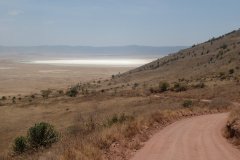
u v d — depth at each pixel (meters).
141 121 25.11
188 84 91.38
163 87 88.06
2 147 34.34
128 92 90.44
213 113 41.56
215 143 18.70
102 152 15.10
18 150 20.27
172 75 153.50
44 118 60.97
